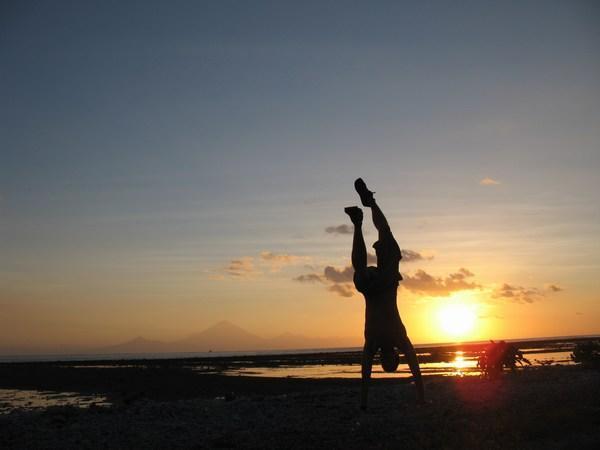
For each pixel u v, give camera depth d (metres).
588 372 17.78
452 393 14.53
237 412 13.21
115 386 39.47
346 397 14.94
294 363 87.06
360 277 12.40
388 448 9.67
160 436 10.96
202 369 67.31
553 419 10.89
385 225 12.60
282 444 10.20
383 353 13.00
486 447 9.56
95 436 11.12
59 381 45.84
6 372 62.72
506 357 17.75
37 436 11.24
